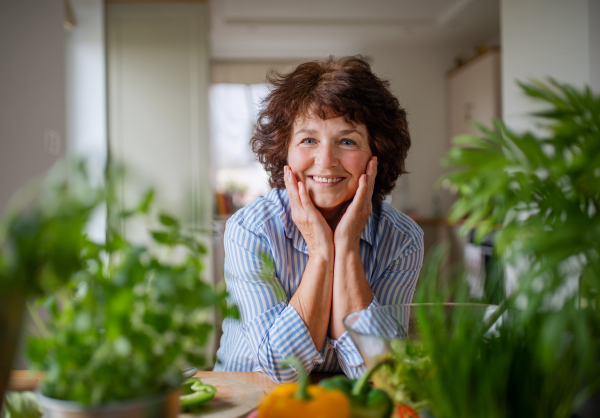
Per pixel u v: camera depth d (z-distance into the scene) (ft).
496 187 1.44
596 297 1.56
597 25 7.75
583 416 1.79
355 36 16.87
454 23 15.67
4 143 7.02
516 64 9.87
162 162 11.41
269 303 3.80
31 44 7.91
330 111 3.80
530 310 1.38
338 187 3.89
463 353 1.59
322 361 3.42
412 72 18.03
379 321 2.38
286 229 4.09
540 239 1.36
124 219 1.55
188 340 1.56
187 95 11.46
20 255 1.40
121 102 11.37
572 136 1.46
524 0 9.53
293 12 15.01
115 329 1.42
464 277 1.81
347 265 3.74
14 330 1.60
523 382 1.59
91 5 11.14
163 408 1.56
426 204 17.90
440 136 18.02
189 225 1.63
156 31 11.41
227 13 14.99
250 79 18.12
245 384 2.76
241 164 18.20
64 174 1.42
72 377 1.49
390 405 1.77
